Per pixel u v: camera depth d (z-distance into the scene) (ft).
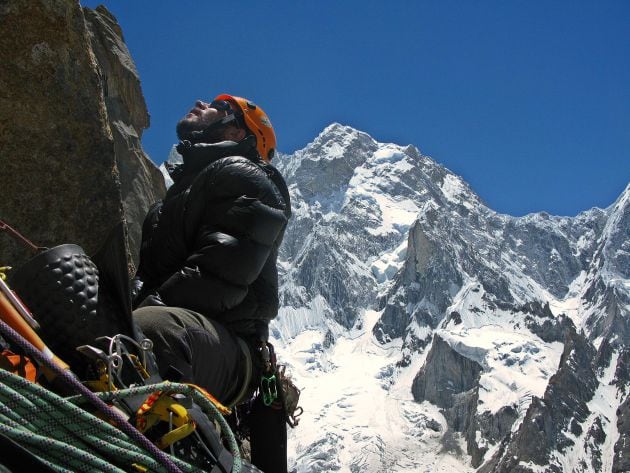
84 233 19.25
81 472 8.67
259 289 15.87
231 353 14.20
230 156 16.69
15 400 8.59
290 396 16.11
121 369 10.59
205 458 10.25
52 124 18.89
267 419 15.90
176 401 10.27
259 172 15.90
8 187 18.40
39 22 18.83
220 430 11.14
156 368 11.25
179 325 13.26
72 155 19.10
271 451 15.81
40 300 10.89
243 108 19.19
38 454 8.60
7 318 9.61
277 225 15.47
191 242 15.96
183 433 9.86
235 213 15.23
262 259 15.23
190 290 14.64
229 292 14.84
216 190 15.62
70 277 11.00
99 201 19.42
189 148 17.60
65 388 9.97
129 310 11.20
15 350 10.08
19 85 18.53
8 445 8.30
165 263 16.37
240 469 10.31
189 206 15.88
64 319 10.84
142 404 9.96
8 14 18.49
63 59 19.11
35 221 18.66
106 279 11.40
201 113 19.15
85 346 10.16
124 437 9.11
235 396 14.92
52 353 10.13
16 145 18.51
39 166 18.70
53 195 18.85
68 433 8.90
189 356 13.05
